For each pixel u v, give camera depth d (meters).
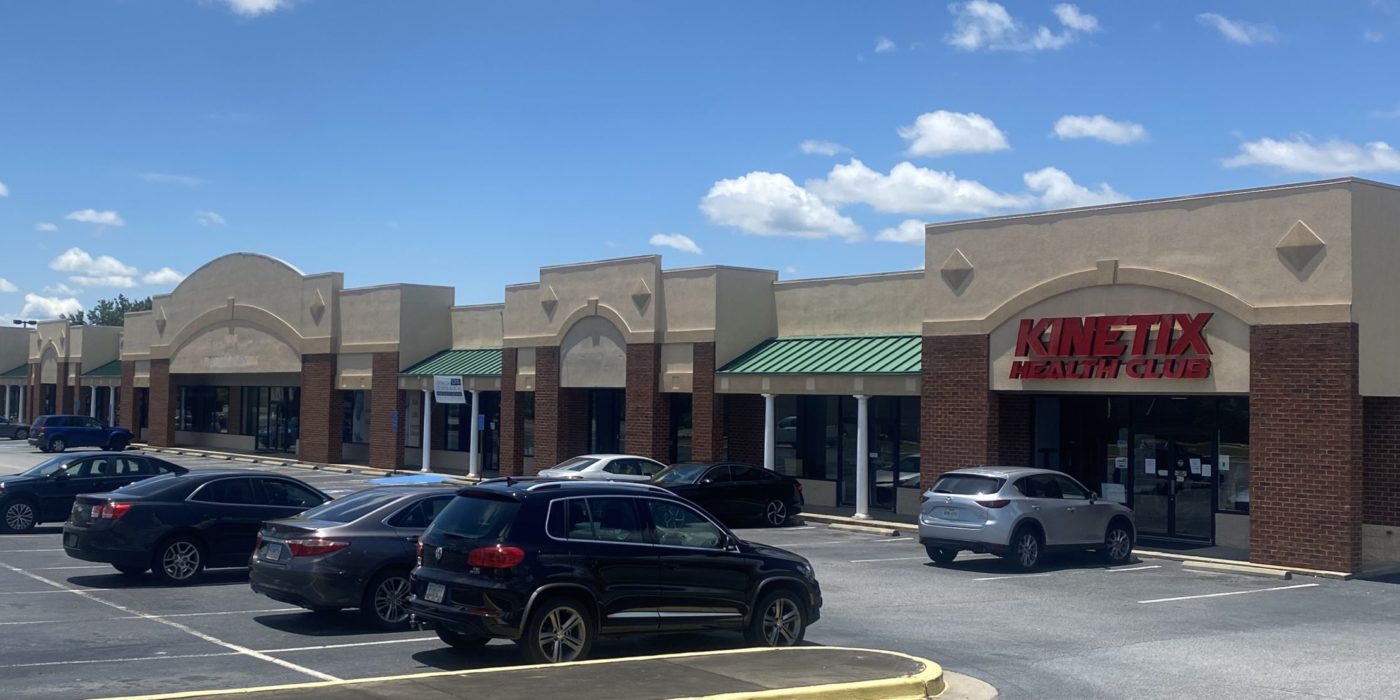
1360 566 20.31
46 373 69.75
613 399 36.88
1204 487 23.86
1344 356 20.09
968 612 16.14
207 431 56.78
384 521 14.14
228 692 9.46
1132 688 11.36
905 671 10.98
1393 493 21.83
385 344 43.16
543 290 37.31
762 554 12.73
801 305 32.44
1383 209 21.02
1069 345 23.80
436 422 44.25
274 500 18.41
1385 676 12.02
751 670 10.87
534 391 37.62
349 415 48.06
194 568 17.55
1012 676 11.90
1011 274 25.05
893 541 25.11
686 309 32.66
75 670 11.49
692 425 32.53
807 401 32.34
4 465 45.03
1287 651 13.45
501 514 11.51
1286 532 20.66
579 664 10.92
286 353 47.66
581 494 11.82
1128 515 21.81
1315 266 20.55
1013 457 25.62
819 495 31.80
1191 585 19.11
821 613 15.91
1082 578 19.72
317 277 46.19
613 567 11.65
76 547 17.23
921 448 26.56
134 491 17.56
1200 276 22.08
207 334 52.41
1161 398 24.73
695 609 12.12
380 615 13.88
